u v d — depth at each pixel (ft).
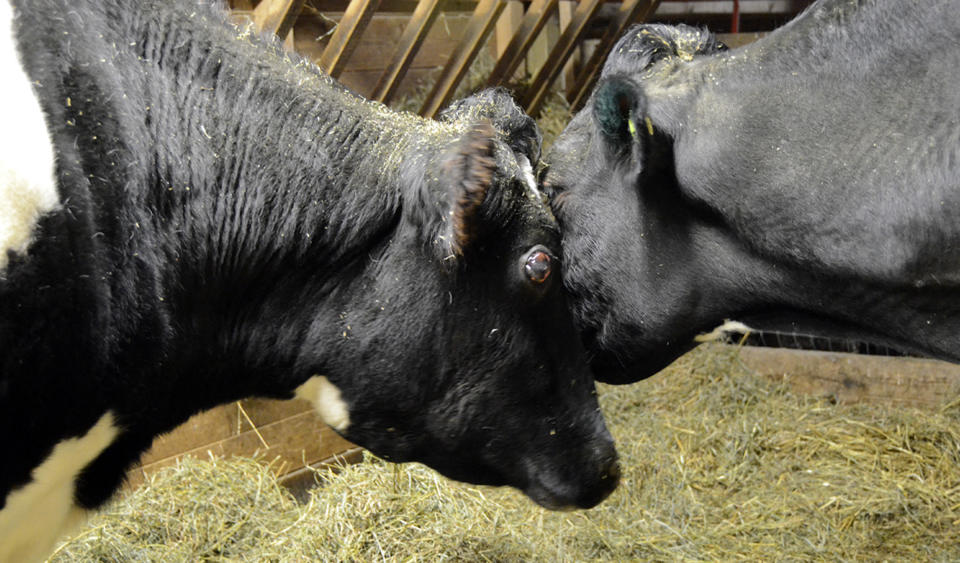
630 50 7.43
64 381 5.24
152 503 10.16
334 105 6.12
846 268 6.21
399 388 6.24
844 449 12.76
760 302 7.06
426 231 5.58
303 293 6.03
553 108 16.99
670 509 11.38
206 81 5.81
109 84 5.47
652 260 7.31
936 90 5.70
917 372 13.75
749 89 6.43
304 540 9.52
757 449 12.94
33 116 5.11
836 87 6.09
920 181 5.72
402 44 11.64
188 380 5.99
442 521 9.84
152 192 5.53
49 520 6.07
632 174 7.07
